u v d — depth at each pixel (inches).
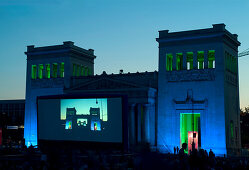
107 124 2411.4
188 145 3085.6
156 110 3280.0
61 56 3764.8
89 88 3437.5
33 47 3946.9
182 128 3186.5
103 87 3361.2
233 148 3090.6
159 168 463.2
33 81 3895.2
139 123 3248.0
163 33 3287.4
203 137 3009.4
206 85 3061.0
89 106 2487.7
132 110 3211.1
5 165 1157.7
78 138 2519.7
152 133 3245.6
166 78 3235.7
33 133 3791.8
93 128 2460.6
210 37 3093.0
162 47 3292.3
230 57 3312.0
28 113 3863.2
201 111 3046.3
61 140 2583.7
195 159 988.6
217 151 2928.2
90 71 4138.8
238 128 3373.5
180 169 916.6
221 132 2947.8
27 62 3973.9
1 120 5433.1
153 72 3326.8
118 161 1449.3
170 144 3137.3
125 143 2340.1
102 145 2413.9
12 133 5383.9
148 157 469.7
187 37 3166.8
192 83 3120.1
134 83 3186.5
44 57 3873.0
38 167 1074.1
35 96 3855.8
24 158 1368.1
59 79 3740.2
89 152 1010.7
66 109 2576.3
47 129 2659.9
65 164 1034.1
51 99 2645.2
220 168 1344.7
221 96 2992.1
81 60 3954.2
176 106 3157.0
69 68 3715.6
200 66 3671.3
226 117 3009.4
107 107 2416.3
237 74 3464.6
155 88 3265.3
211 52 3299.7
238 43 3496.6
